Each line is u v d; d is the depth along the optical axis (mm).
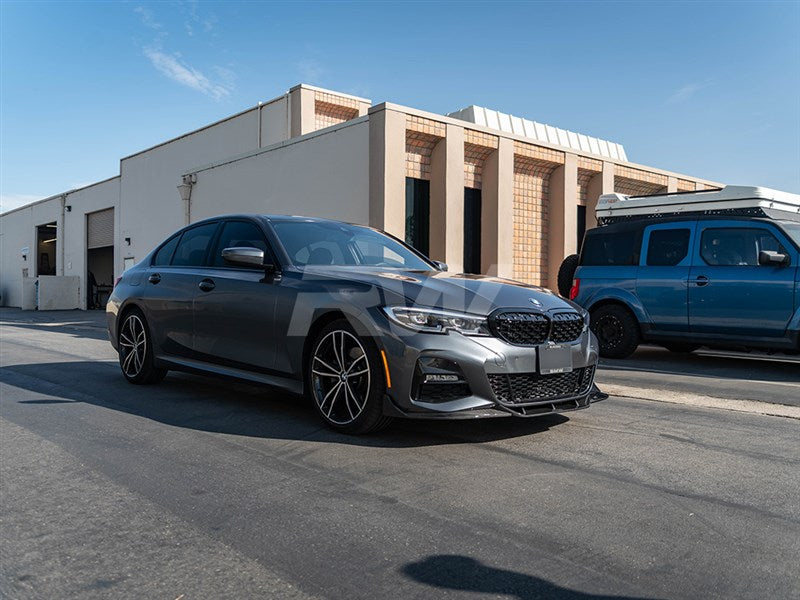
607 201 10719
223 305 4957
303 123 16984
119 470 3471
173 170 21859
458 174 13336
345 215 13195
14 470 3482
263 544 2555
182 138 21422
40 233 33312
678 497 3082
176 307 5445
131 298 6000
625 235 8695
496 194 14117
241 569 2352
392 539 2592
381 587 2217
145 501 3020
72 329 15711
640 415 4879
